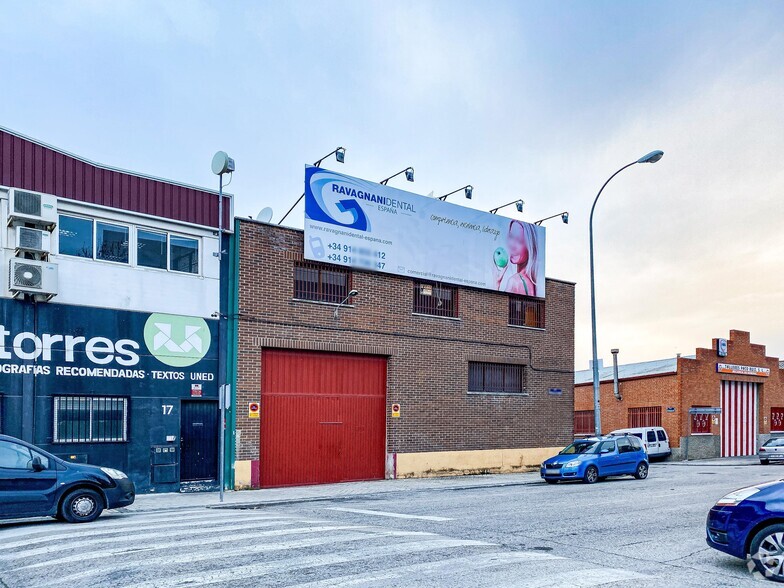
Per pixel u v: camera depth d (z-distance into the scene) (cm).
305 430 1964
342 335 2047
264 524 1090
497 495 1634
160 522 1135
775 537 741
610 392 3938
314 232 2000
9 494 1087
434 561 798
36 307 1545
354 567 763
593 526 1098
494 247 2480
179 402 1733
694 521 1155
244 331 1855
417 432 2197
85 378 1598
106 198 1667
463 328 2364
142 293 1703
